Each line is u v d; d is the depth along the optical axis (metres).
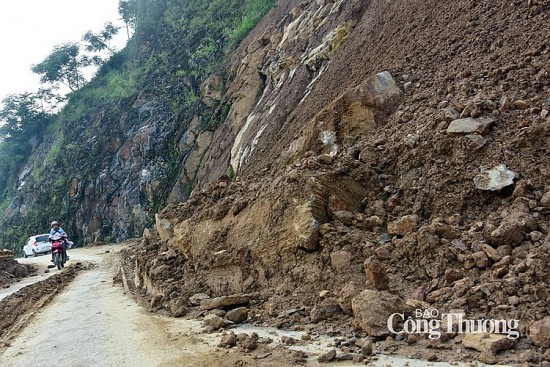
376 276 4.80
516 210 4.97
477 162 5.70
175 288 7.13
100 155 37.19
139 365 4.40
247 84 21.50
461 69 7.52
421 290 4.63
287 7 23.36
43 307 8.42
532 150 5.46
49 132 53.41
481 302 4.10
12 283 13.05
